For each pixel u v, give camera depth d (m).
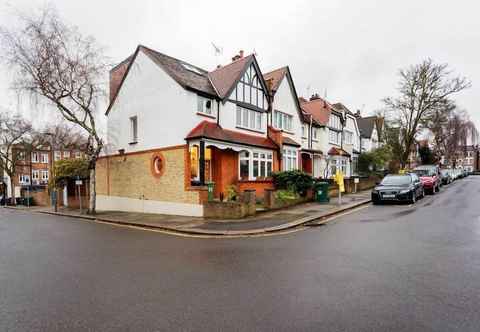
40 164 51.28
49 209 25.25
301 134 24.50
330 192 20.06
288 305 4.25
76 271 6.09
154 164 16.50
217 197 16.66
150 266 6.34
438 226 9.67
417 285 4.88
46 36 15.17
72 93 16.06
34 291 5.00
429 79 29.53
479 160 79.88
